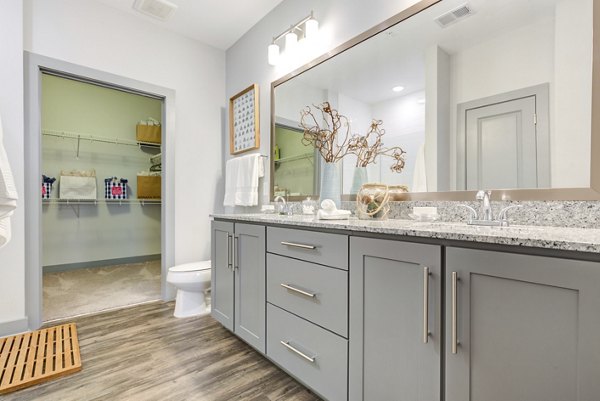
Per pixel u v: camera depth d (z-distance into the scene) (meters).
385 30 1.65
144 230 4.32
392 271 0.97
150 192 4.23
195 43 2.90
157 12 2.49
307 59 2.14
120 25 2.45
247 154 2.76
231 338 1.91
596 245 0.61
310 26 2.00
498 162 1.24
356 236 1.09
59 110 3.63
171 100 2.71
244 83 2.82
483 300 0.78
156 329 2.03
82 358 1.63
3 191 1.53
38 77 2.06
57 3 2.16
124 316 2.27
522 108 1.18
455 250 0.83
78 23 2.25
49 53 2.11
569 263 0.65
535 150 1.15
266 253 1.55
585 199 1.04
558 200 1.09
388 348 0.98
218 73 3.07
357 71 1.79
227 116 3.09
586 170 1.04
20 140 1.93
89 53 2.29
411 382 0.92
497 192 1.24
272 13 2.47
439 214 1.42
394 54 1.61
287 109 2.31
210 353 1.71
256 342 1.60
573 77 1.07
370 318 1.04
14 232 1.91
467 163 1.34
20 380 1.39
